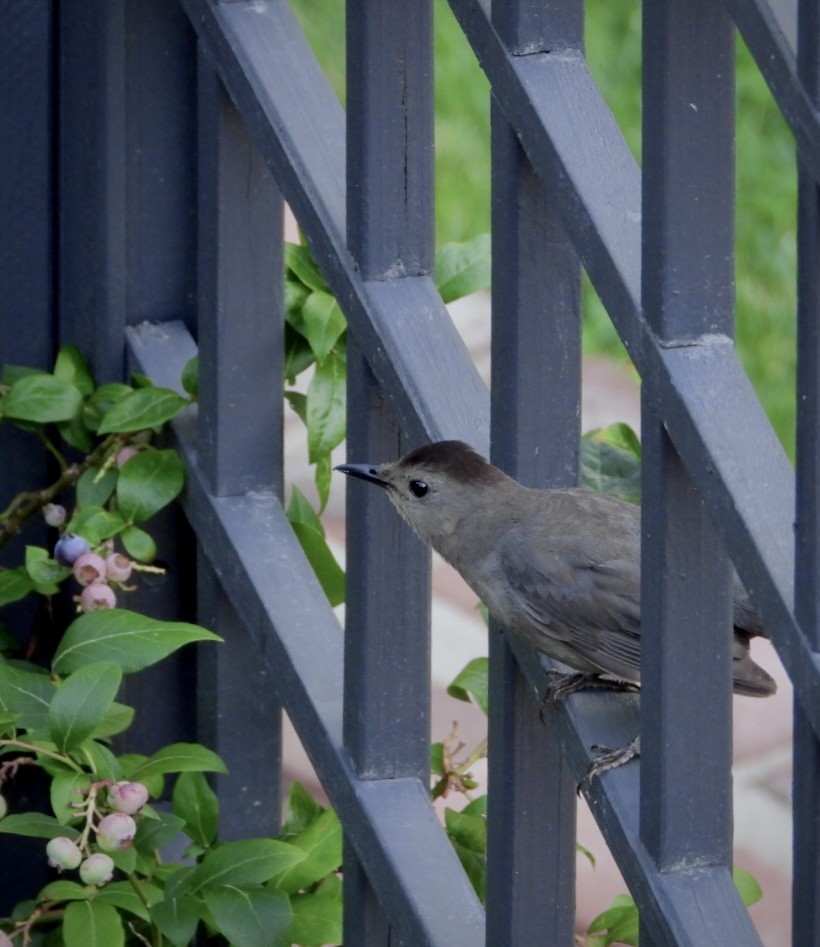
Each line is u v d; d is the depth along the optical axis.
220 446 5.99
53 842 5.02
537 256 4.78
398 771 5.42
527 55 4.59
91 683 5.03
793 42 3.74
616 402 12.28
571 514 6.01
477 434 5.15
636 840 4.51
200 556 6.16
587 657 5.93
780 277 13.40
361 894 5.44
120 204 6.27
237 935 5.12
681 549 4.26
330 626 5.77
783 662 3.94
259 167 5.88
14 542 6.49
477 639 10.10
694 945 4.30
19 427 6.41
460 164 14.13
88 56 6.15
